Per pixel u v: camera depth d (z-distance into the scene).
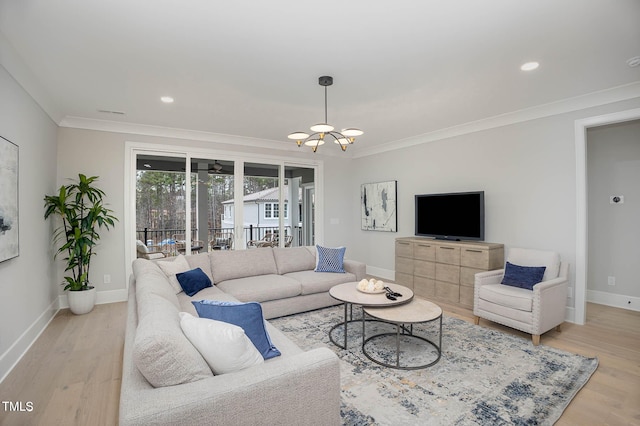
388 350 2.82
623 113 3.17
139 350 1.19
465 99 3.48
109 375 2.44
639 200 3.98
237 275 3.88
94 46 2.35
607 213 4.22
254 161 5.52
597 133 4.31
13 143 2.57
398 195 5.63
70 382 2.33
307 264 4.45
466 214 4.35
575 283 3.51
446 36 2.23
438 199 4.71
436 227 4.75
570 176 3.54
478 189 4.42
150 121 4.31
